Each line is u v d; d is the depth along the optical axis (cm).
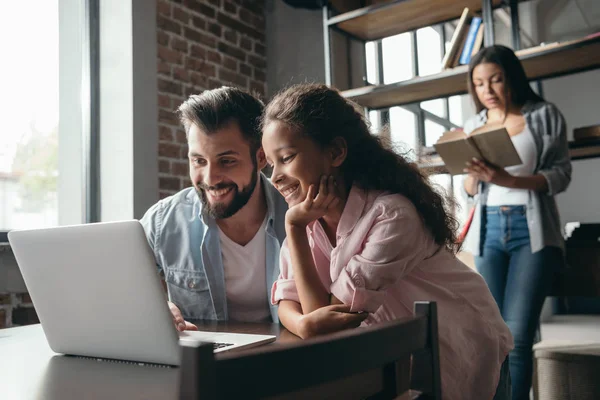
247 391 42
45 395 68
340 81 342
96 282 85
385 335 57
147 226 151
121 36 292
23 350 102
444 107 378
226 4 344
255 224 143
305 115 105
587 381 175
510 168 201
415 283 108
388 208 101
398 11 286
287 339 97
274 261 142
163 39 305
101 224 81
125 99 290
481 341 110
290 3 351
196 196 150
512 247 195
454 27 314
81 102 296
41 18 280
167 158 305
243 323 123
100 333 88
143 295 81
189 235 146
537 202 191
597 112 485
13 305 235
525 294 187
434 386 64
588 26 451
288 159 105
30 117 273
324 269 116
